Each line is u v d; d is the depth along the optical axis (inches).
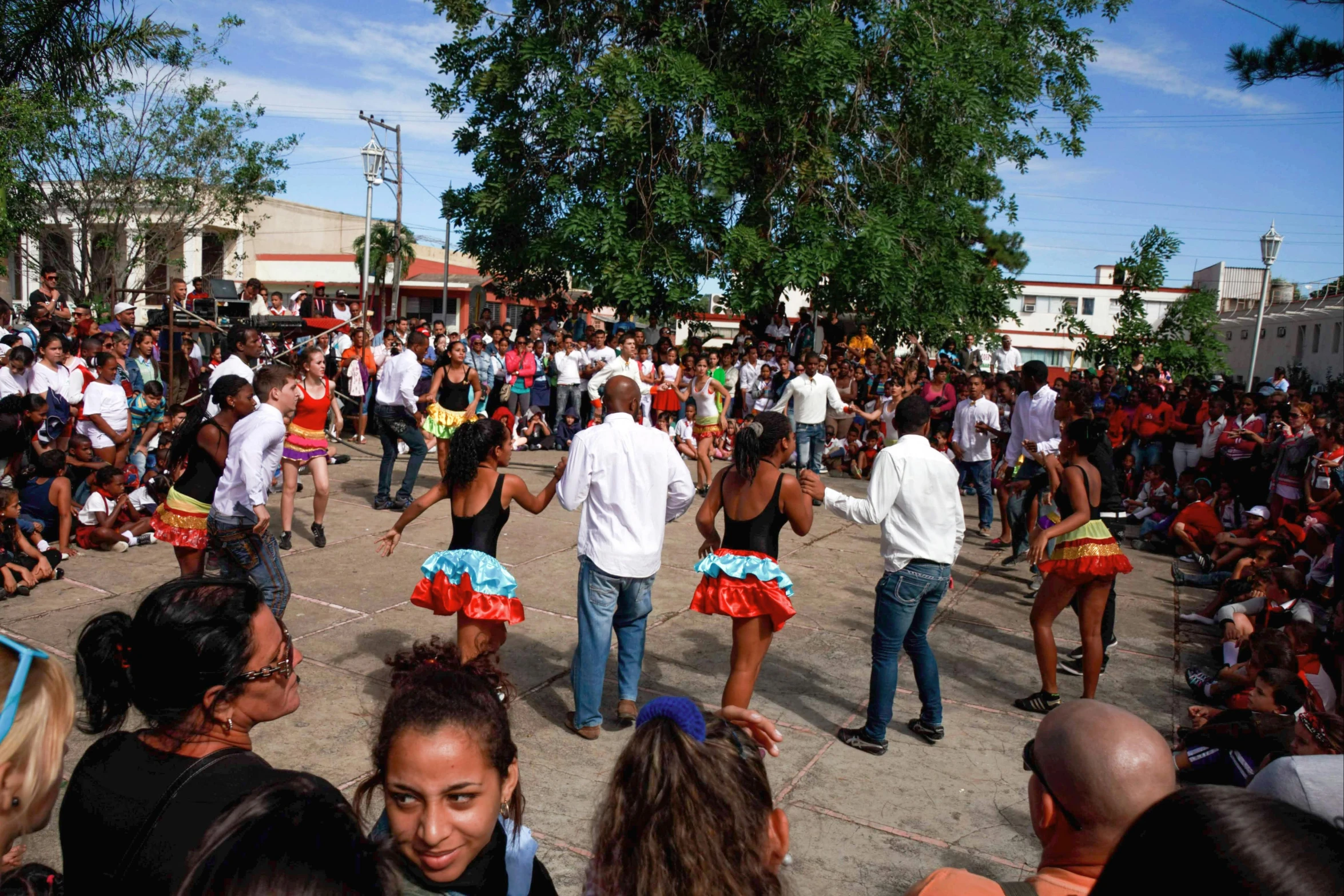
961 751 187.2
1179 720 207.6
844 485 492.7
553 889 85.2
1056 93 845.8
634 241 639.1
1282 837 40.2
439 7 684.1
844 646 246.5
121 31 577.3
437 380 364.2
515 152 679.1
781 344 725.9
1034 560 194.1
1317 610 243.4
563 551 324.5
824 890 138.4
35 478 286.8
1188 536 352.2
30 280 737.6
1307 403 358.0
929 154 690.2
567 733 186.4
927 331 709.9
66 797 72.0
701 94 617.3
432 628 239.8
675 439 557.3
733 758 64.0
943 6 663.8
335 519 348.5
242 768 69.6
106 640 73.4
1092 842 63.8
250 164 656.4
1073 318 829.2
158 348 512.1
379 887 57.1
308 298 721.6
